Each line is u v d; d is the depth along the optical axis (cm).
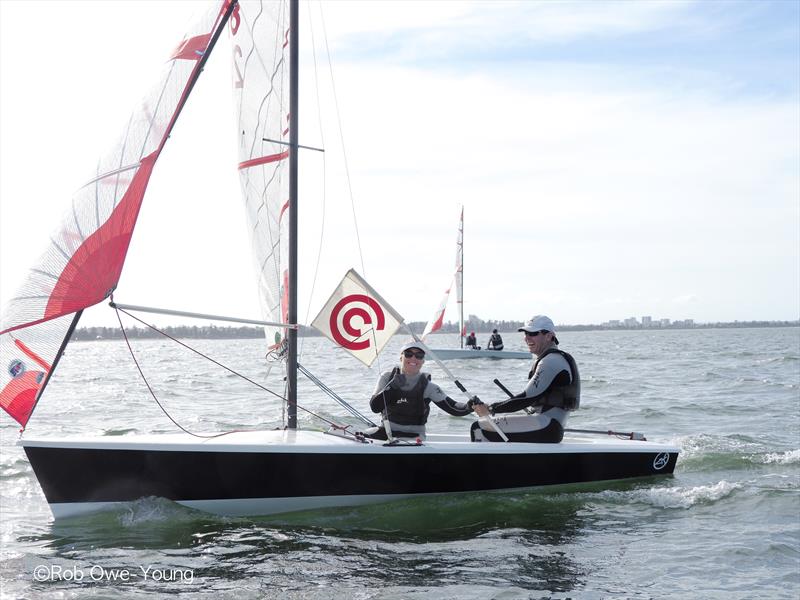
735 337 9194
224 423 1115
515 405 617
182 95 575
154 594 407
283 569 445
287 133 681
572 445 624
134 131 577
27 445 520
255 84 695
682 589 415
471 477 596
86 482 533
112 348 9269
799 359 2827
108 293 530
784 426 1046
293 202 662
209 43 598
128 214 546
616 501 604
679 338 9056
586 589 415
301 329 667
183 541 497
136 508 540
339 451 559
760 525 536
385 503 578
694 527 534
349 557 467
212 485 547
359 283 623
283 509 559
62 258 535
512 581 427
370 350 635
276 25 683
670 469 670
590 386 1708
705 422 1101
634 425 1077
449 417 1159
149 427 1092
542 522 546
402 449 571
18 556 471
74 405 1456
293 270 664
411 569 446
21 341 531
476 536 512
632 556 470
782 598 402
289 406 657
